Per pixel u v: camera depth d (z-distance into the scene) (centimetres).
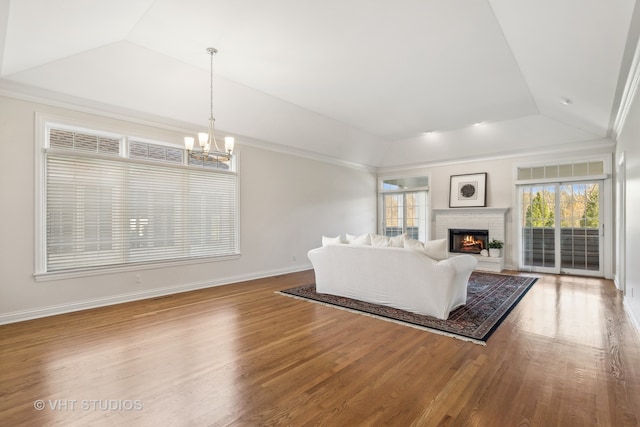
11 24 240
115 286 417
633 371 230
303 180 683
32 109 359
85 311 383
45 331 316
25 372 233
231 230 553
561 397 198
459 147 716
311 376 227
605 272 575
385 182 886
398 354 263
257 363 247
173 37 327
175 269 477
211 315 368
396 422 176
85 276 393
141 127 446
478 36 321
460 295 385
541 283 530
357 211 827
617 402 192
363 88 457
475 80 429
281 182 637
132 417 181
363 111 557
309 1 267
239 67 392
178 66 388
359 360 252
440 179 782
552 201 634
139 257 442
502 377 224
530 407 188
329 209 745
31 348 275
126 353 265
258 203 594
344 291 441
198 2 270
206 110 477
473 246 728
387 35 319
